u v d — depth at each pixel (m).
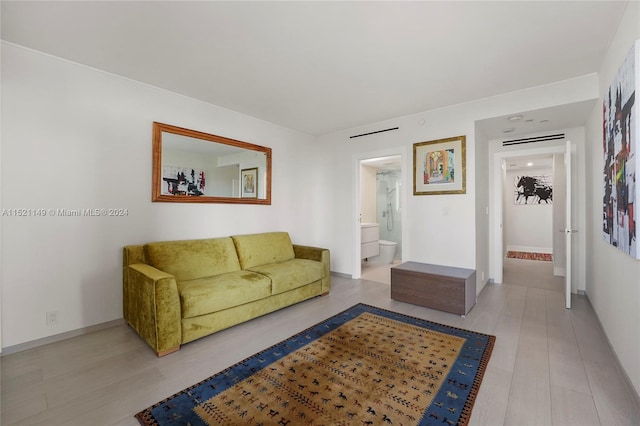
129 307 2.73
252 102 3.59
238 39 2.26
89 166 2.70
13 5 1.85
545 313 3.19
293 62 2.62
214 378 1.97
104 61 2.60
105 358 2.23
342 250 4.89
